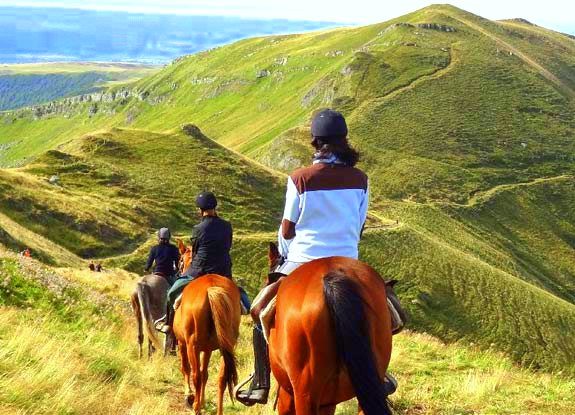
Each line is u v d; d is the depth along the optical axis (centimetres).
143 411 795
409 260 7212
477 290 6881
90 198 6681
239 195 7862
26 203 5778
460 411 905
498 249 10400
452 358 1412
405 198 11550
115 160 8019
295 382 466
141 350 1311
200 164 8250
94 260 5503
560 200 12462
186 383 912
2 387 712
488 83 17438
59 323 1328
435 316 6375
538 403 959
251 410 872
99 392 809
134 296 1291
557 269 10525
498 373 1118
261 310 562
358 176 561
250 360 1216
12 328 1079
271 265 662
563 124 15950
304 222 554
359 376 419
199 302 807
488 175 12862
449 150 13662
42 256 4016
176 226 6825
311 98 19475
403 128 14488
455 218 10912
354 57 18575
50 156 7612
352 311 433
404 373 1224
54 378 775
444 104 15812
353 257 559
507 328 6347
